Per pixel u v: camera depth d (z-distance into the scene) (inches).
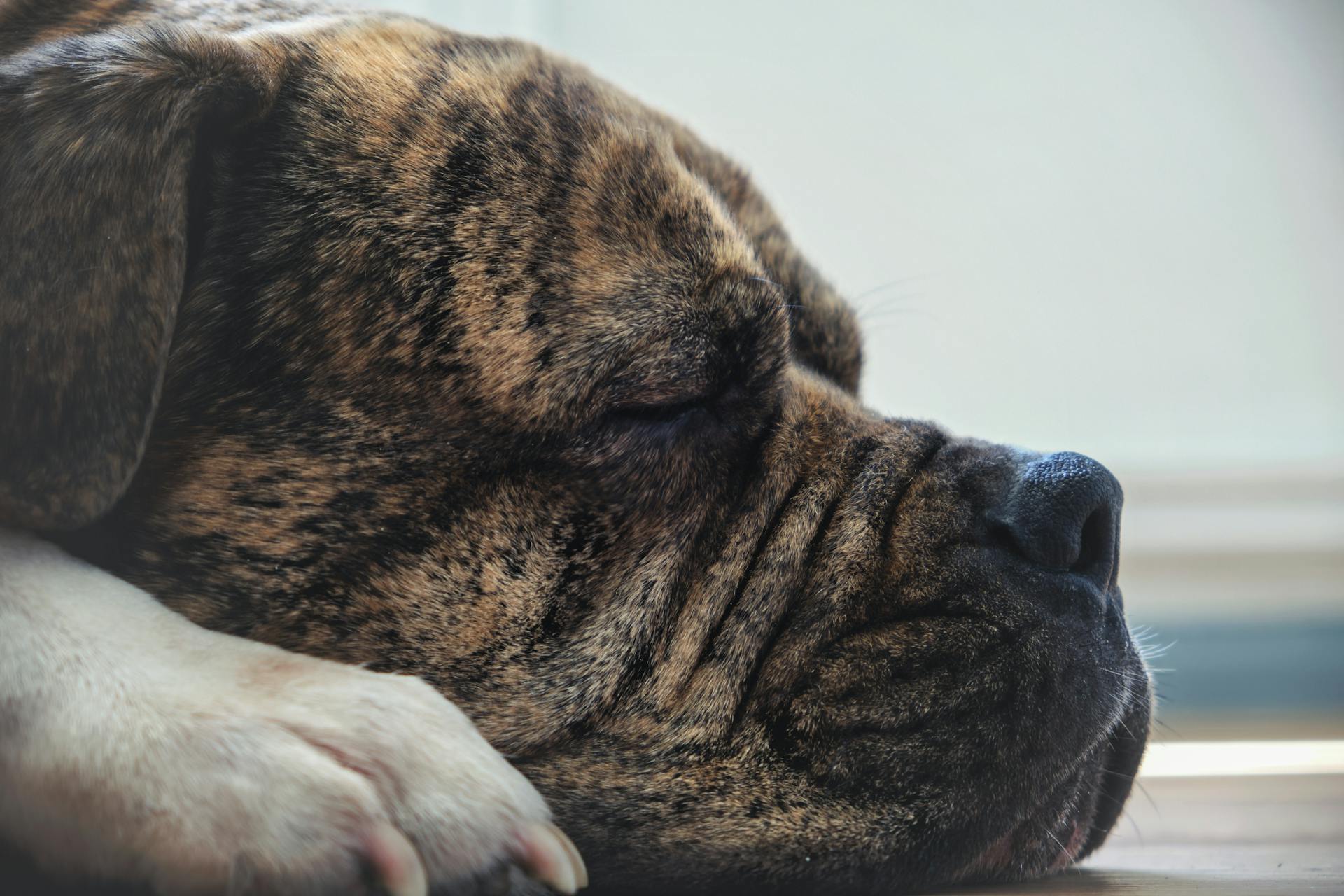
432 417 48.1
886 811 47.9
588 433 48.4
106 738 45.2
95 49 48.0
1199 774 59.4
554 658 48.1
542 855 45.6
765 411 49.9
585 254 48.6
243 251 48.4
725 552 49.1
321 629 47.9
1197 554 87.4
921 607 48.8
